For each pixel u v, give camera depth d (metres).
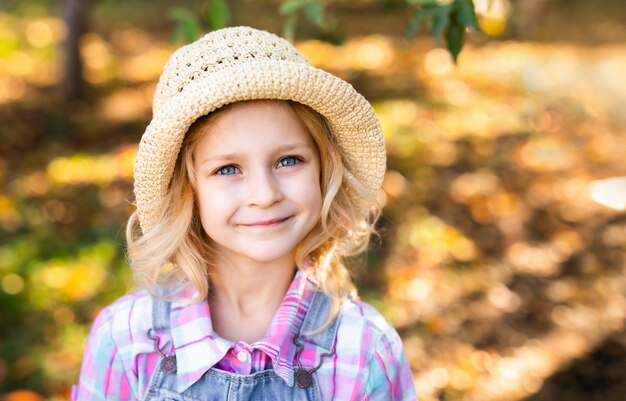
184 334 1.53
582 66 7.70
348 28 9.29
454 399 3.14
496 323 3.66
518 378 3.30
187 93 1.35
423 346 3.43
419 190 4.88
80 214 4.43
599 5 10.63
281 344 1.52
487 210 4.72
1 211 4.36
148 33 9.00
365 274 3.84
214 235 1.45
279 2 10.29
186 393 1.51
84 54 7.62
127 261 1.74
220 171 1.42
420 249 4.17
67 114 6.08
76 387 1.70
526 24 8.94
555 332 3.64
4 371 3.08
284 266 1.59
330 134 1.52
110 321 1.61
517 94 6.89
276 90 1.34
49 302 3.52
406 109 6.28
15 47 7.88
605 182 5.18
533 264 4.20
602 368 3.39
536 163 5.47
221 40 1.44
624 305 3.86
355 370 1.56
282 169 1.43
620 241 4.46
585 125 6.27
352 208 1.61
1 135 5.53
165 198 1.49
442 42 8.60
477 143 5.74
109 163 5.14
